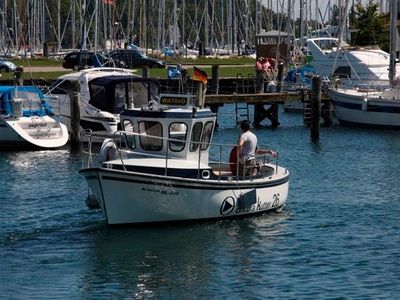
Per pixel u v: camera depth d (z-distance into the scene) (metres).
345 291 29.69
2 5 129.25
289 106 91.50
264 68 87.56
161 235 35.88
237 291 29.78
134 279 31.05
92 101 62.72
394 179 50.66
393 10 76.81
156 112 37.53
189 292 29.67
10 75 91.81
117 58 102.12
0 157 57.50
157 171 36.34
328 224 38.62
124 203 35.88
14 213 40.56
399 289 29.89
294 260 33.16
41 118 60.72
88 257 33.38
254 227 37.56
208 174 37.28
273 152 40.41
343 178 50.97
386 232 37.41
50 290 29.89
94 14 110.00
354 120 75.69
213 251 34.16
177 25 135.12
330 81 79.38
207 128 38.28
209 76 95.75
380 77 82.25
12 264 32.62
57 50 129.88
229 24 147.88
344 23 91.50
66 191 45.62
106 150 37.00
